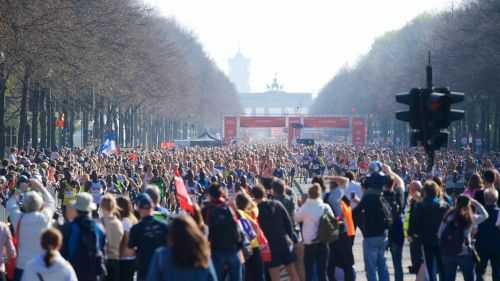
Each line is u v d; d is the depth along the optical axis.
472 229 28.42
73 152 106.81
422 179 65.31
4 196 43.16
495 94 131.00
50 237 20.09
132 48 119.12
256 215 26.64
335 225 28.00
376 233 29.00
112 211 25.52
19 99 135.50
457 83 138.62
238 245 24.52
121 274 25.50
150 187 25.23
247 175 65.19
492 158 102.56
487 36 122.31
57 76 92.31
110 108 156.00
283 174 73.12
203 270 16.33
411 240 29.02
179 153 101.25
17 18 73.44
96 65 97.00
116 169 68.25
